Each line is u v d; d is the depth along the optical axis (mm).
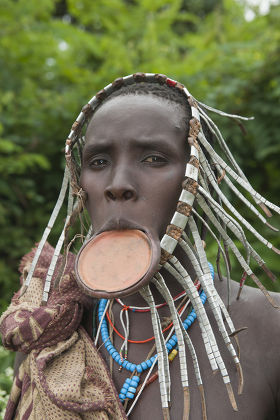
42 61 3443
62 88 3465
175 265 913
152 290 1029
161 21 3711
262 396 947
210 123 1069
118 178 905
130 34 3625
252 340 982
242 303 1030
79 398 923
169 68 3055
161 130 928
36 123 3201
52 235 3023
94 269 896
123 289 857
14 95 3275
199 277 927
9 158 3082
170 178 920
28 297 1121
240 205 2666
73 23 4836
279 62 2887
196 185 905
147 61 3324
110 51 3268
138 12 3748
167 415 899
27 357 1046
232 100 2918
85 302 1078
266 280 2459
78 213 1000
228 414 921
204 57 3141
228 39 3484
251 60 3057
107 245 911
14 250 3195
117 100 966
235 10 3775
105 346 1038
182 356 911
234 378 946
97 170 962
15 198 3229
